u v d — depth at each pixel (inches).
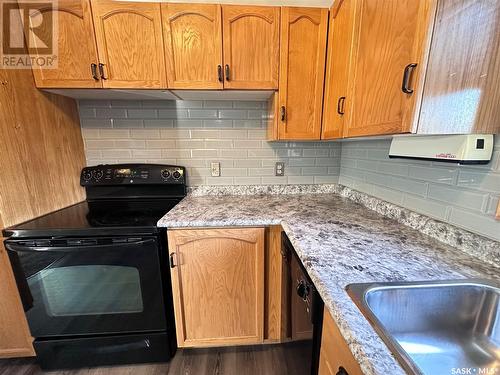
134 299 49.4
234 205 58.9
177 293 51.7
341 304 22.8
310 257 31.9
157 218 51.3
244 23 49.9
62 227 45.8
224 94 57.8
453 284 26.3
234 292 52.7
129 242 45.5
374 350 17.9
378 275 27.7
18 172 47.7
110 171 64.3
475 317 26.7
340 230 41.9
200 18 49.1
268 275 53.0
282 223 46.9
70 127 61.6
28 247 43.7
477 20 25.3
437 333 26.5
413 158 38.3
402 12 28.3
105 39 48.8
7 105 45.6
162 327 51.4
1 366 53.3
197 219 48.5
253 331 55.5
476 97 27.1
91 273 47.3
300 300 35.4
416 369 16.3
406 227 43.4
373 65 34.6
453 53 25.8
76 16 47.8
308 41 51.3
